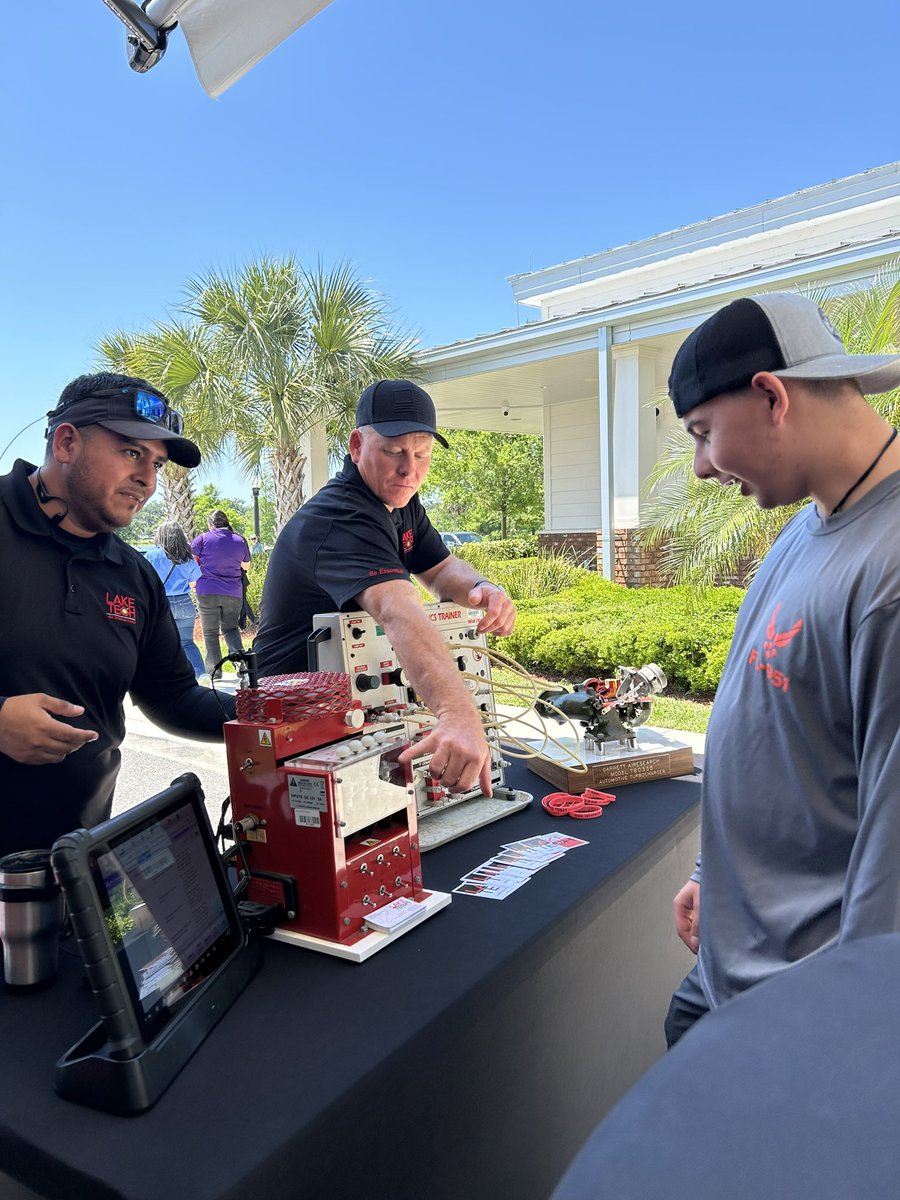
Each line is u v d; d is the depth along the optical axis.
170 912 0.89
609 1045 1.36
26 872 0.96
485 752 1.21
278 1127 0.72
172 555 5.88
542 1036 1.14
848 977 0.48
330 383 8.30
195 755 4.45
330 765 1.04
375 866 1.11
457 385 10.78
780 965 0.98
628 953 1.41
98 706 1.44
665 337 8.44
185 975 0.88
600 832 1.47
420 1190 0.89
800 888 0.98
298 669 1.61
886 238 6.25
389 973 1.00
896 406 4.41
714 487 5.51
